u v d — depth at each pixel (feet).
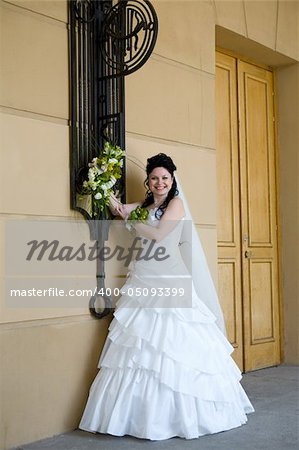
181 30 15.35
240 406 12.80
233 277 18.33
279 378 17.60
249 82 19.44
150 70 14.39
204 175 15.70
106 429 11.70
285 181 20.29
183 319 11.96
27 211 11.52
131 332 11.84
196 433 11.66
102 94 12.92
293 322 19.89
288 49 19.43
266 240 19.67
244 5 17.60
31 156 11.62
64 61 12.34
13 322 11.31
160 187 12.75
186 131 15.29
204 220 15.62
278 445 11.32
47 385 11.79
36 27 11.87
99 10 13.01
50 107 12.04
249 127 19.30
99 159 12.23
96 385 12.14
